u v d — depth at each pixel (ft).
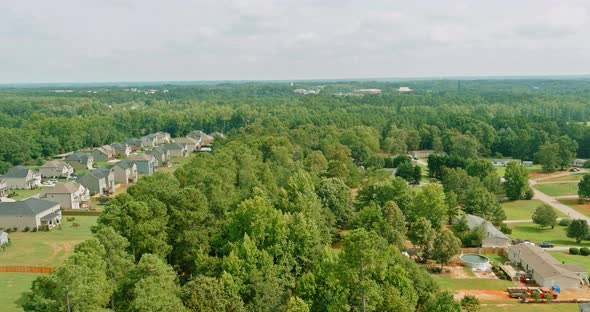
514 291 251.80
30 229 348.59
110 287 169.27
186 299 167.94
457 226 350.84
